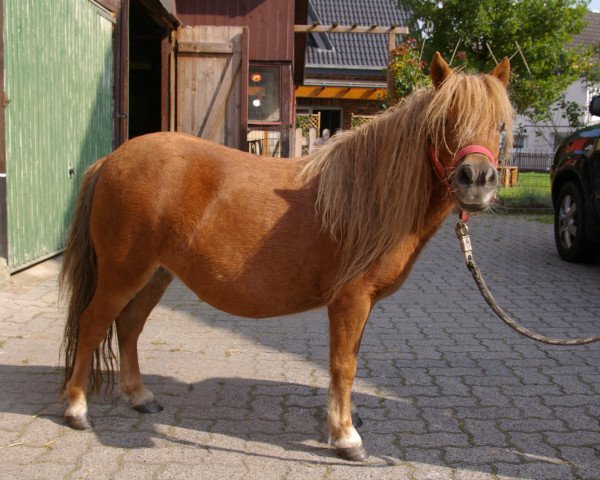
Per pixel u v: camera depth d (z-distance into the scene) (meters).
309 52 26.00
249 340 4.91
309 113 25.48
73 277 3.45
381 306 6.03
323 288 3.11
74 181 7.43
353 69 25.27
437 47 17.64
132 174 3.22
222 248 3.10
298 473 3.00
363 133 3.15
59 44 6.88
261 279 3.11
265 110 11.76
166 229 3.18
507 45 17.03
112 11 8.49
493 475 3.04
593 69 19.95
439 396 3.95
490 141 2.77
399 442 3.35
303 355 4.61
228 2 11.42
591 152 7.32
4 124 5.76
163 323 5.28
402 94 12.31
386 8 28.20
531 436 3.44
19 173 6.11
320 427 3.49
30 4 6.18
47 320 5.14
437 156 2.90
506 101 2.82
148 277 3.32
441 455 3.22
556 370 4.42
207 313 5.61
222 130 10.17
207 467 3.03
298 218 3.10
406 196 2.96
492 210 3.82
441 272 7.52
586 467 3.13
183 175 3.19
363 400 3.87
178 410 3.65
